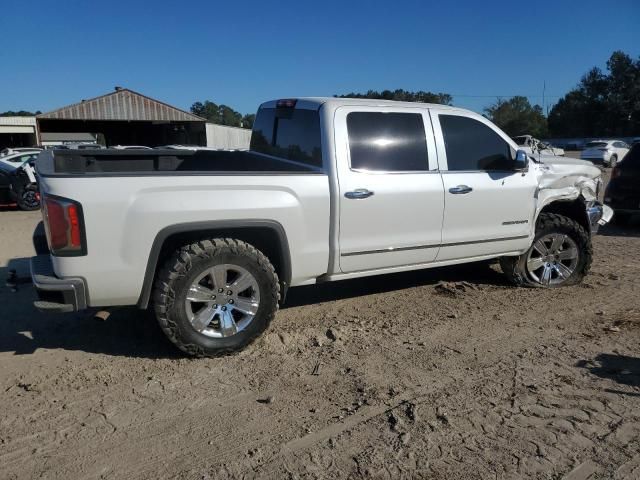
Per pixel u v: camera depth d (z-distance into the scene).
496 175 5.48
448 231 5.25
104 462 2.98
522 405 3.58
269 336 4.69
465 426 3.33
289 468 2.93
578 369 4.11
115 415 3.45
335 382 3.89
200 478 2.85
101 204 3.76
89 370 4.05
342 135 4.68
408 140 4.99
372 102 4.92
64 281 3.78
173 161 5.51
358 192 4.66
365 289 6.07
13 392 3.73
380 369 4.09
